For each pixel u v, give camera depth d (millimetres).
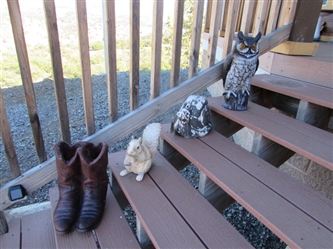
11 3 904
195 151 1251
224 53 1632
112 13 1144
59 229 986
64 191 1083
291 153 1361
